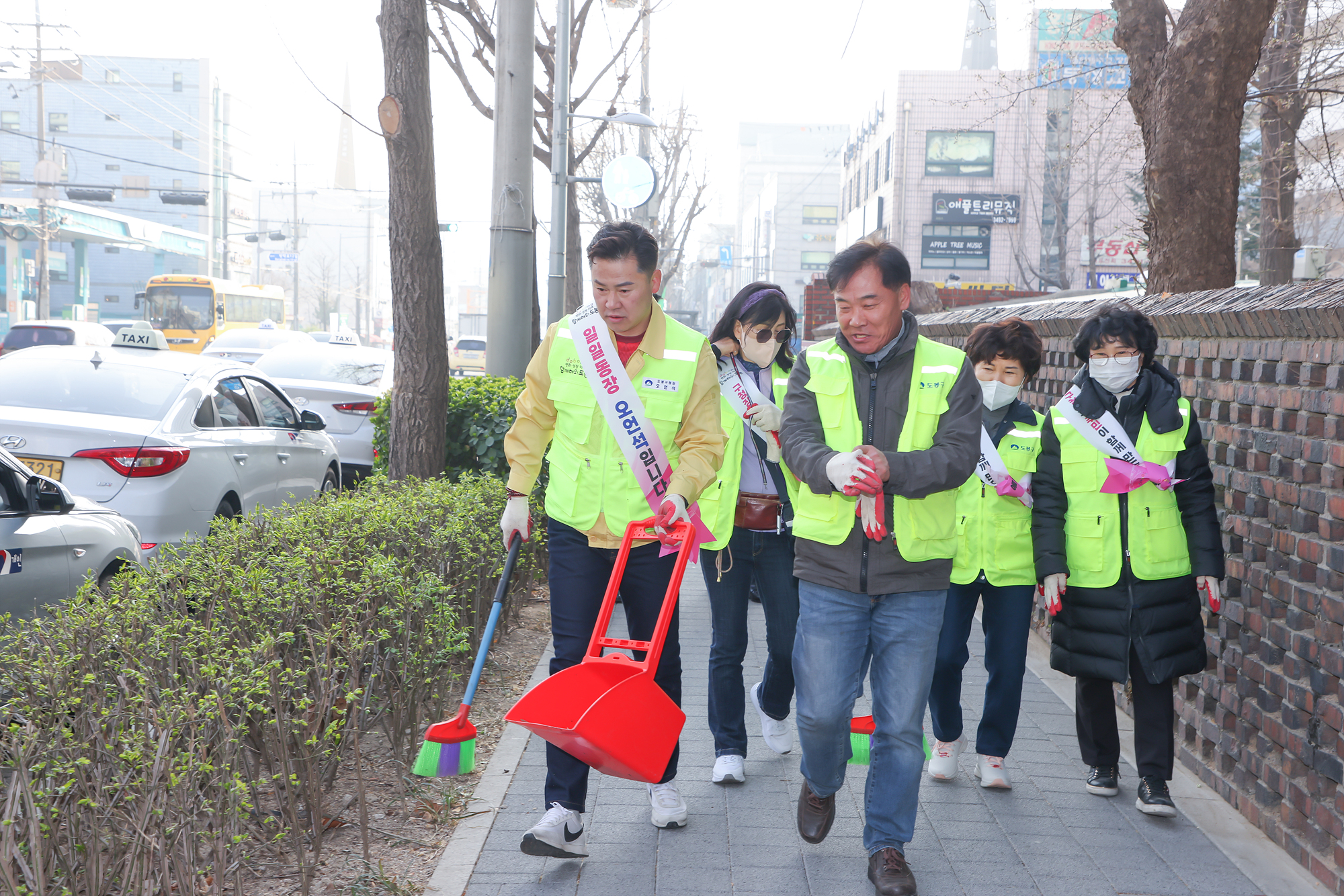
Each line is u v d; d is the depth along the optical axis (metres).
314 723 3.45
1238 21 6.64
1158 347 5.21
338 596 4.03
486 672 5.79
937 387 3.31
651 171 11.96
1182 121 6.85
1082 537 4.08
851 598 3.38
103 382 7.25
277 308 41.19
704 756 4.69
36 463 6.38
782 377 4.32
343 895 3.32
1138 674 4.12
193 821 2.91
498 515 6.15
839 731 3.43
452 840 3.73
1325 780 3.60
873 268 3.23
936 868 3.63
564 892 3.38
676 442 3.65
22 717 2.88
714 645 4.35
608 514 3.58
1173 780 4.52
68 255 73.94
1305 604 3.72
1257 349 4.23
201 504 6.98
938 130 48.88
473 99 12.67
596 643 3.42
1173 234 6.95
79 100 82.38
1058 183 43.78
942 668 4.32
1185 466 4.03
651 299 3.55
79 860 2.92
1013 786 4.41
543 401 3.75
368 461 12.18
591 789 4.30
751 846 3.76
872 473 3.09
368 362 13.78
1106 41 19.56
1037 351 4.30
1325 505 3.62
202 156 84.69
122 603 3.48
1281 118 13.08
